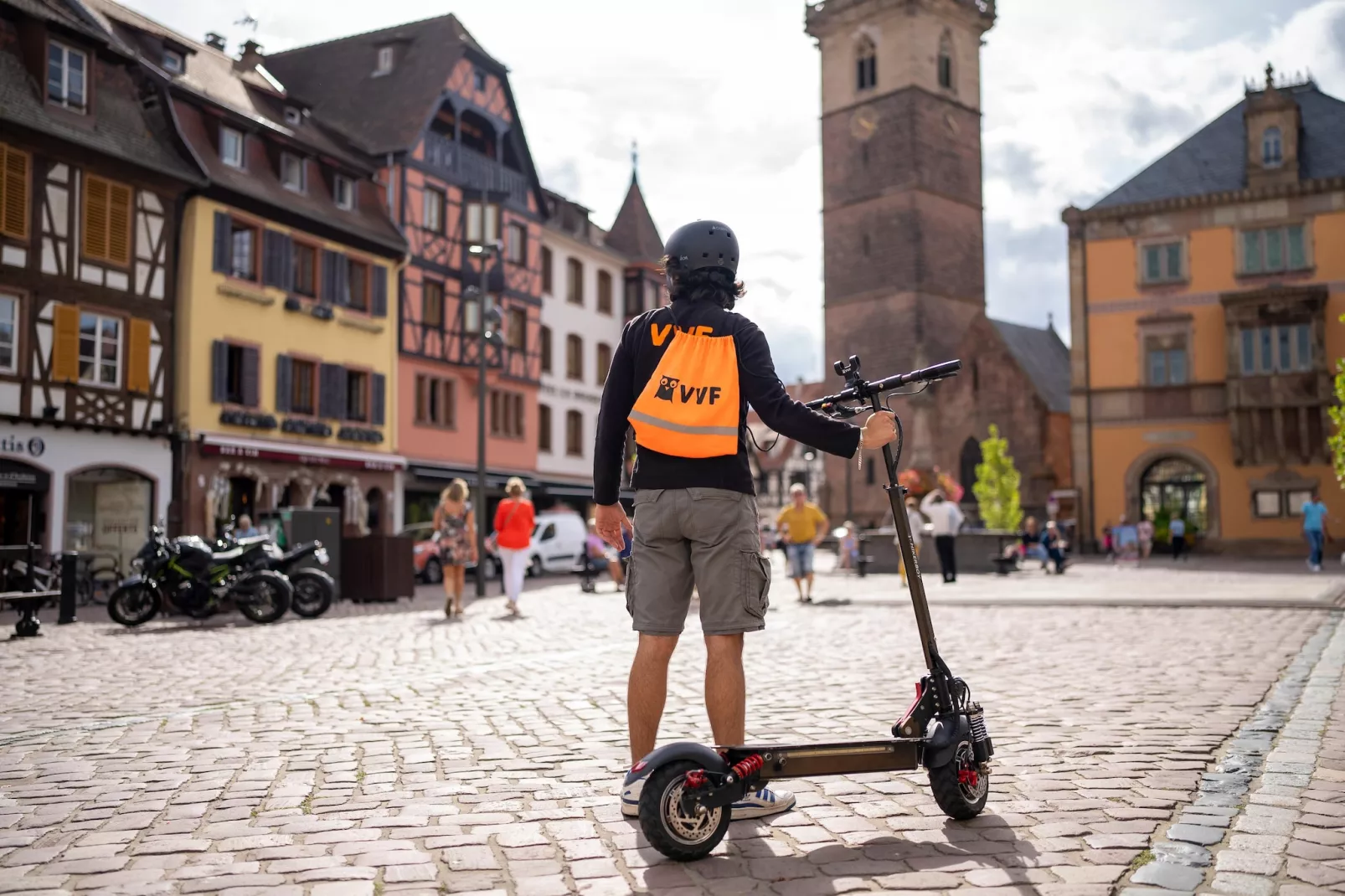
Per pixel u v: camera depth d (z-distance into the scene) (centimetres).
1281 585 1795
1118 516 4175
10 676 888
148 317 2472
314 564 1856
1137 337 4181
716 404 381
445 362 3484
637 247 4678
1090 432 4225
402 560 1925
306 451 2841
